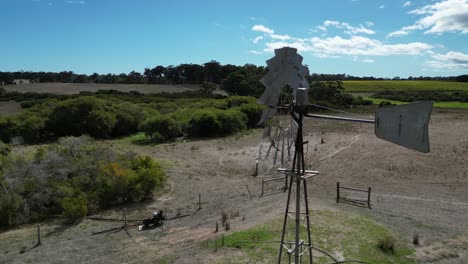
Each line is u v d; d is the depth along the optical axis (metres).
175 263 14.50
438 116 55.59
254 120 51.72
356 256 14.25
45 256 15.66
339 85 70.62
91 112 45.12
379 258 14.23
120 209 21.53
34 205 20.33
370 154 33.31
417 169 28.66
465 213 19.62
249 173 28.95
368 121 8.45
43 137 45.12
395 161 30.92
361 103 68.19
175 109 57.69
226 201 22.50
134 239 17.22
